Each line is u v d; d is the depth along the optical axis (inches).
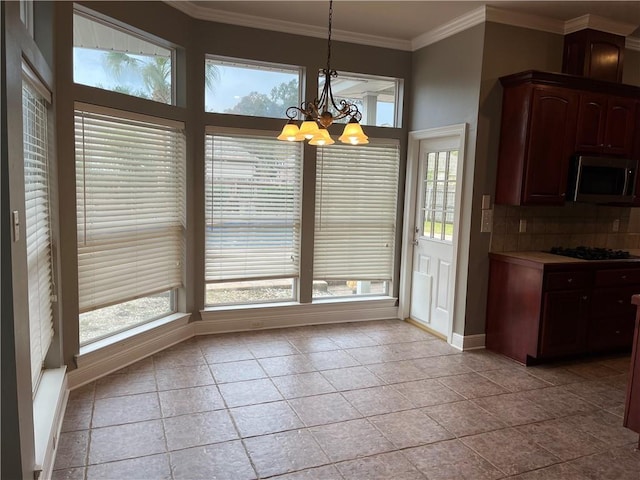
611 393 131.3
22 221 68.0
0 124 59.2
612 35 161.5
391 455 97.7
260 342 164.9
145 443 99.0
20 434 63.9
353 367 145.2
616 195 161.5
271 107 174.2
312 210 182.5
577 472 93.4
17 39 67.6
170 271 158.6
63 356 120.1
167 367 140.0
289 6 152.4
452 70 166.1
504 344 159.0
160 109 145.7
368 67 182.9
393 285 199.2
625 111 162.1
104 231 130.7
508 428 110.2
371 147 189.8
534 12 152.3
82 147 122.4
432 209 183.0
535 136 149.0
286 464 93.4
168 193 154.1
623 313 159.8
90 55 125.6
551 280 145.4
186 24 153.2
